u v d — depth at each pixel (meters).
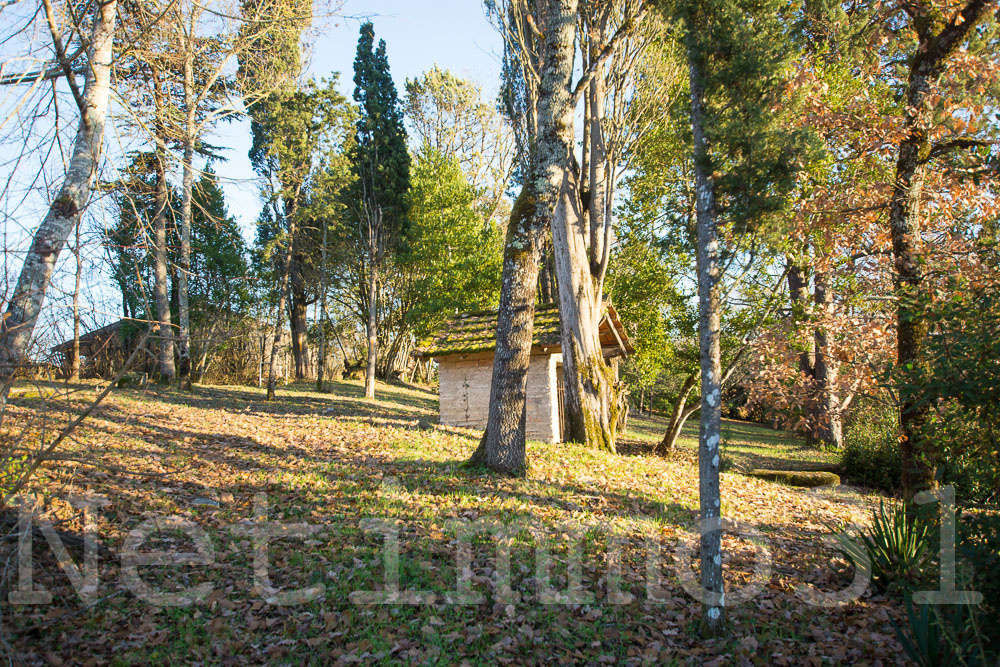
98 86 6.98
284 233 26.58
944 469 6.26
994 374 4.91
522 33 15.77
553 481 9.61
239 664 4.30
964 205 9.91
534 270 9.87
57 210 6.23
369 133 33.16
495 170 38.66
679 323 20.89
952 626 4.39
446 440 13.04
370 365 27.11
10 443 6.25
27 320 4.88
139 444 9.75
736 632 5.34
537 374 15.65
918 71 9.34
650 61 17.50
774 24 6.95
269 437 11.96
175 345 20.56
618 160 17.14
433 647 4.64
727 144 6.39
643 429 24.62
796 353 13.26
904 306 6.74
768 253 14.56
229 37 10.45
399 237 33.38
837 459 17.27
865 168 11.38
